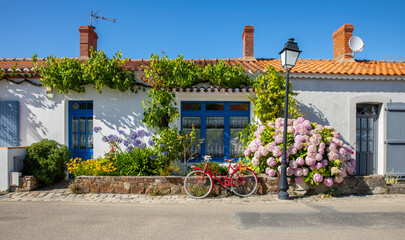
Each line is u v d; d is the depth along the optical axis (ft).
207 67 28.07
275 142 23.63
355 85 29.40
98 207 19.70
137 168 24.54
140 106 28.50
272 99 27.02
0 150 23.38
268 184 23.82
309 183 23.48
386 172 29.04
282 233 15.05
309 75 28.55
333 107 29.17
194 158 28.84
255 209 19.52
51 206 19.81
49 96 28.22
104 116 28.58
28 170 24.30
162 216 17.84
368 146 30.58
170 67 27.20
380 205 20.65
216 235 14.75
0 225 16.01
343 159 23.32
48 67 26.91
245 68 30.07
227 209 19.51
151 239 14.19
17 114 28.04
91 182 23.56
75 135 29.17
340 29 36.45
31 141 28.37
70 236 14.49
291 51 21.33
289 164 23.04
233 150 29.22
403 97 29.58
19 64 34.06
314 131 23.80
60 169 25.84
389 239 14.26
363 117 30.53
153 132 28.40
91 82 27.76
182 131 27.35
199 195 22.74
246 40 38.01
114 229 15.51
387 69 30.66
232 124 29.37
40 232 15.01
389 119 29.09
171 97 27.35
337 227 15.93
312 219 17.34
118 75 27.43
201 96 28.32
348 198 22.67
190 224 16.39
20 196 22.25
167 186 23.49
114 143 26.32
